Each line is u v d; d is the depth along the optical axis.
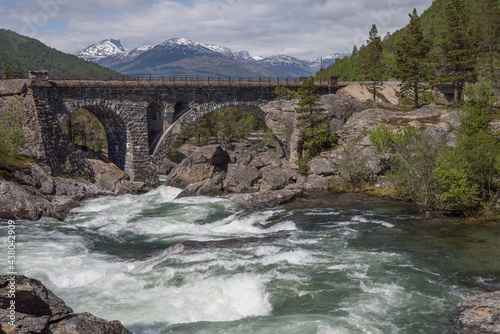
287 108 70.75
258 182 59.12
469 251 32.00
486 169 41.97
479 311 20.92
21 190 45.44
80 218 45.00
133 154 62.00
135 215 46.94
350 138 63.16
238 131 121.44
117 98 59.53
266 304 23.83
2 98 56.84
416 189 46.22
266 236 36.41
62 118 55.88
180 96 65.19
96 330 16.27
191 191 56.25
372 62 80.56
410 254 31.52
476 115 52.69
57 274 27.56
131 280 26.64
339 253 31.72
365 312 22.34
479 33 83.38
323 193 55.00
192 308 23.22
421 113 65.19
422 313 22.31
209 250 31.86
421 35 70.81
